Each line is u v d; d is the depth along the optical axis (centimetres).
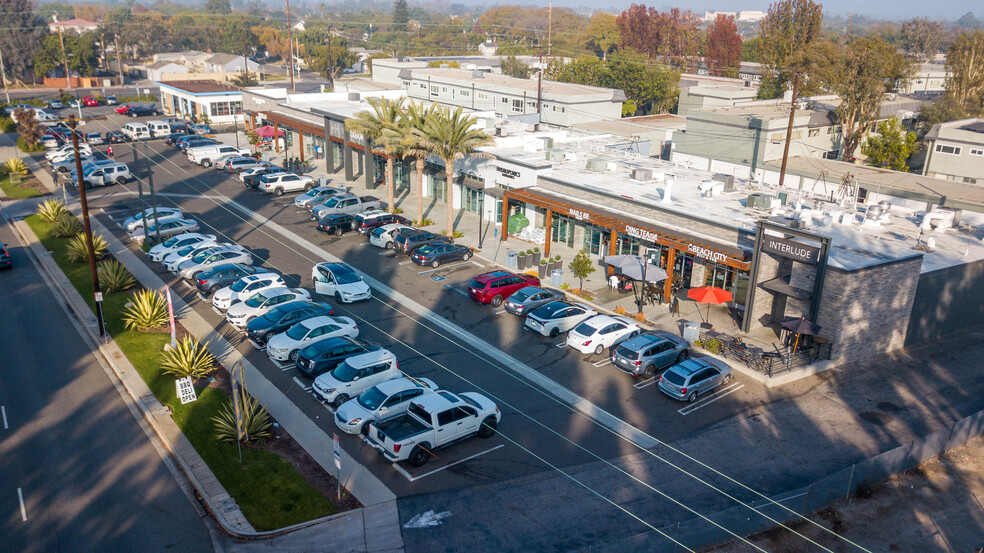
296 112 7094
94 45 15538
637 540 1888
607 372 2978
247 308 3256
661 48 15888
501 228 4828
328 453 2303
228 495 2059
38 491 2048
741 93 9038
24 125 7406
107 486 2089
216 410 2514
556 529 1975
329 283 3684
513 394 2750
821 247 3014
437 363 2980
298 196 5519
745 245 3466
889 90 7069
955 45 8188
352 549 1870
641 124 7888
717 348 3130
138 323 3212
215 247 4022
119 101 11069
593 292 3862
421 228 4938
